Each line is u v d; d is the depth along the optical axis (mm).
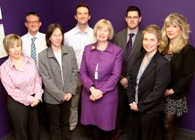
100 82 2170
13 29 2580
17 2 2596
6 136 2654
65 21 3260
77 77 2414
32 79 2182
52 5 3240
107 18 2920
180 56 1908
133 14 2375
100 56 2154
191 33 2439
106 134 2387
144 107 1904
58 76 2250
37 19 2488
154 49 1894
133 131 2150
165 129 2162
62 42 2350
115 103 2250
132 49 2424
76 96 2711
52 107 2293
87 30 2615
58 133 2418
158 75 1836
